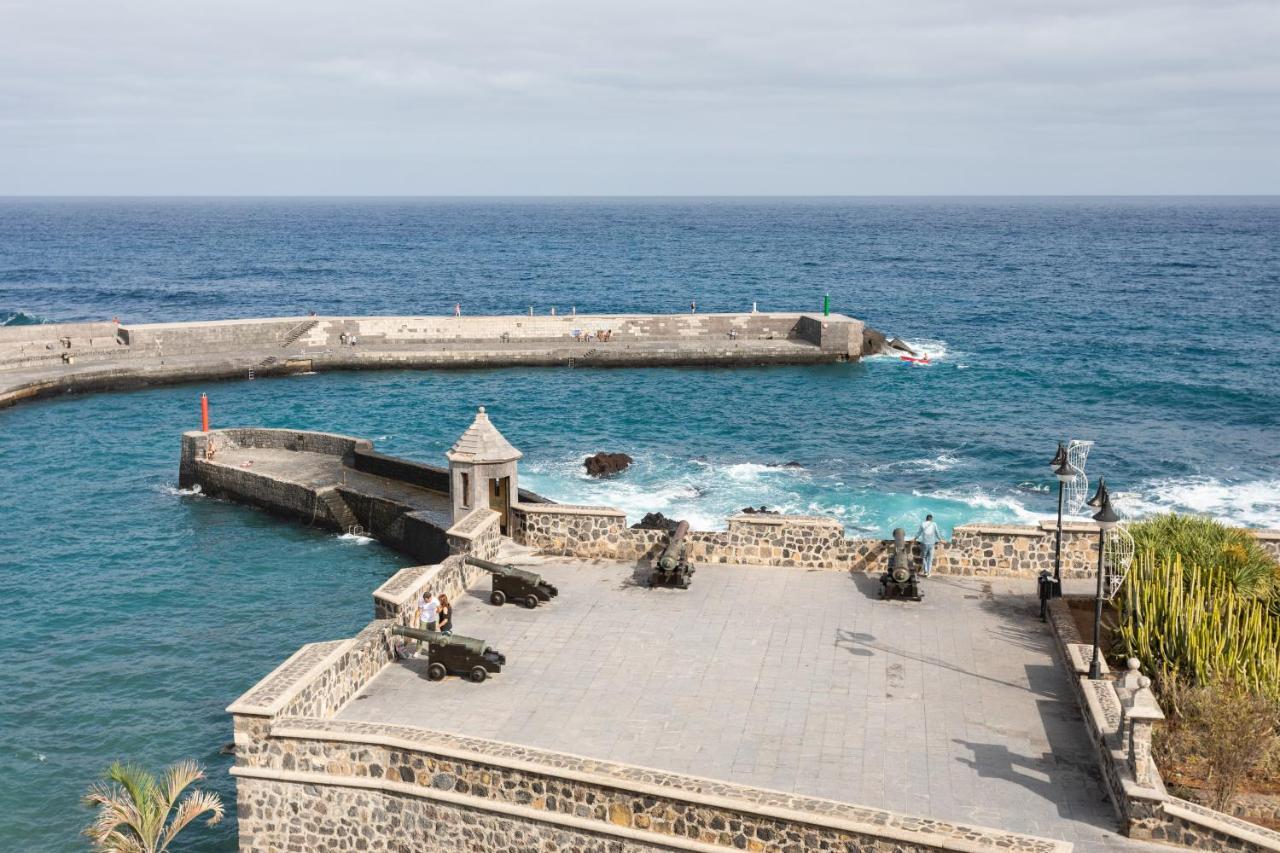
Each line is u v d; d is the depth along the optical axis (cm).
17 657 3294
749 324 9138
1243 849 1594
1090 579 2670
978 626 2441
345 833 1861
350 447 5150
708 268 17700
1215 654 2133
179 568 4153
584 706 2069
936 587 2670
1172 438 6212
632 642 2356
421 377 8019
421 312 12500
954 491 5188
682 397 7369
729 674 2205
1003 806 1744
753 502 4956
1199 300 12656
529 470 5506
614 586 2681
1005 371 8281
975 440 6188
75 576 4041
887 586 2573
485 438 2991
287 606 3762
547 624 2452
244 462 5159
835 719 2020
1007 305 12425
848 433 6381
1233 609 2323
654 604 2566
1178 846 1638
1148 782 1667
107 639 3444
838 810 1597
